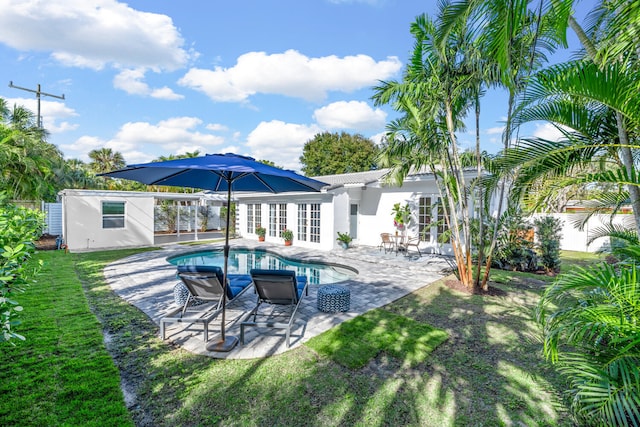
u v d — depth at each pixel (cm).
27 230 398
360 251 1382
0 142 1078
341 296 584
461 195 750
